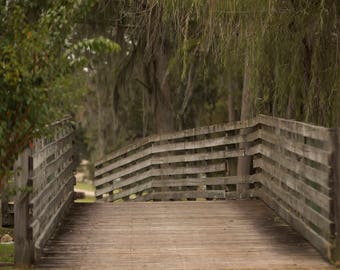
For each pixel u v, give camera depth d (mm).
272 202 11984
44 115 6523
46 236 9109
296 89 12102
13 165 7434
